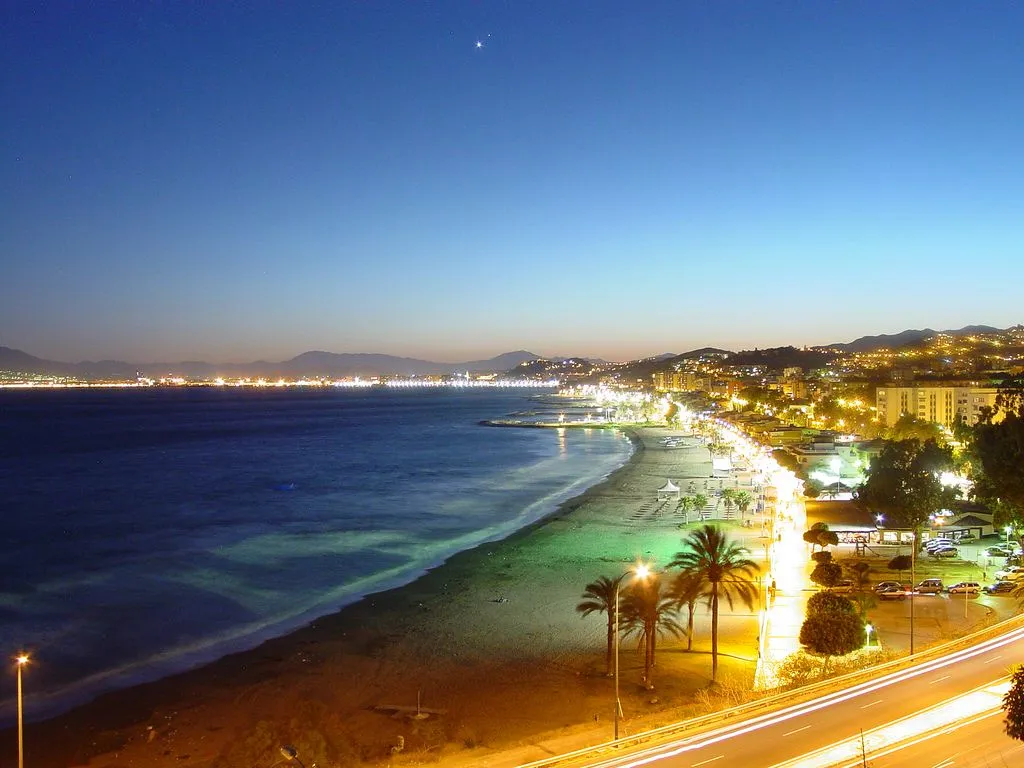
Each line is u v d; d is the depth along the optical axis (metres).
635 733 42.59
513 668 58.19
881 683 44.97
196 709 51.88
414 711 50.44
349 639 65.38
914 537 78.75
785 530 98.19
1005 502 72.44
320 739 44.50
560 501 137.25
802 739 37.47
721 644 61.44
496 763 40.56
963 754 34.94
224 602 76.44
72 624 69.50
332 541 104.81
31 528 112.25
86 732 48.62
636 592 55.91
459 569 88.56
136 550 98.94
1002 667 46.69
